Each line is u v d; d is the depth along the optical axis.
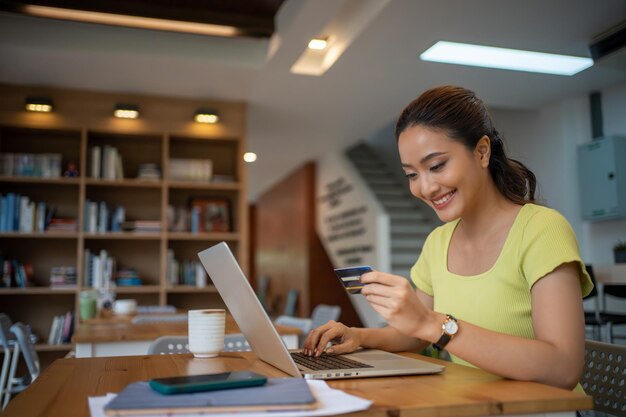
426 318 1.02
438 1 3.63
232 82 5.21
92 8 4.07
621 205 5.11
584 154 5.49
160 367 1.21
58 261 5.43
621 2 3.67
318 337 1.34
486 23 3.98
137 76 5.04
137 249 5.63
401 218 8.48
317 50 5.00
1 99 5.20
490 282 1.28
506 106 5.94
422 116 1.21
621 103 5.29
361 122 6.62
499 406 0.84
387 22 3.94
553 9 3.77
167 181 5.51
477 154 1.25
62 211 5.49
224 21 4.35
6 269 5.13
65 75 5.00
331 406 0.80
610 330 4.22
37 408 0.85
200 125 5.67
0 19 4.37
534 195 1.43
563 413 0.87
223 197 5.93
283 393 0.81
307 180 9.55
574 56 4.62
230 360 1.32
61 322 5.13
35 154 5.42
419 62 4.70
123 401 0.77
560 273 1.14
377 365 1.14
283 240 10.91
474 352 1.01
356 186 7.90
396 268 7.81
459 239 1.41
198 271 5.59
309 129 6.94
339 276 1.09
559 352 1.03
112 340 2.50
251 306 1.13
